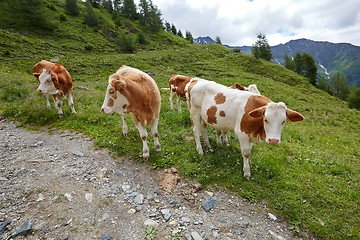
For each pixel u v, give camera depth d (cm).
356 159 922
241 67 5106
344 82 8869
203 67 4491
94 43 6153
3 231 463
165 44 8819
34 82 1656
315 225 512
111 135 850
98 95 1378
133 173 656
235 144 834
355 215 555
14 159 701
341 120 2156
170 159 702
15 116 1001
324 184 658
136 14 10831
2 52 3234
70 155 727
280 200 570
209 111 697
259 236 480
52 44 4953
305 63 7644
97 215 501
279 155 787
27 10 5922
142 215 509
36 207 518
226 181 624
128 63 3809
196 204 551
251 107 607
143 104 686
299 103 2736
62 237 449
